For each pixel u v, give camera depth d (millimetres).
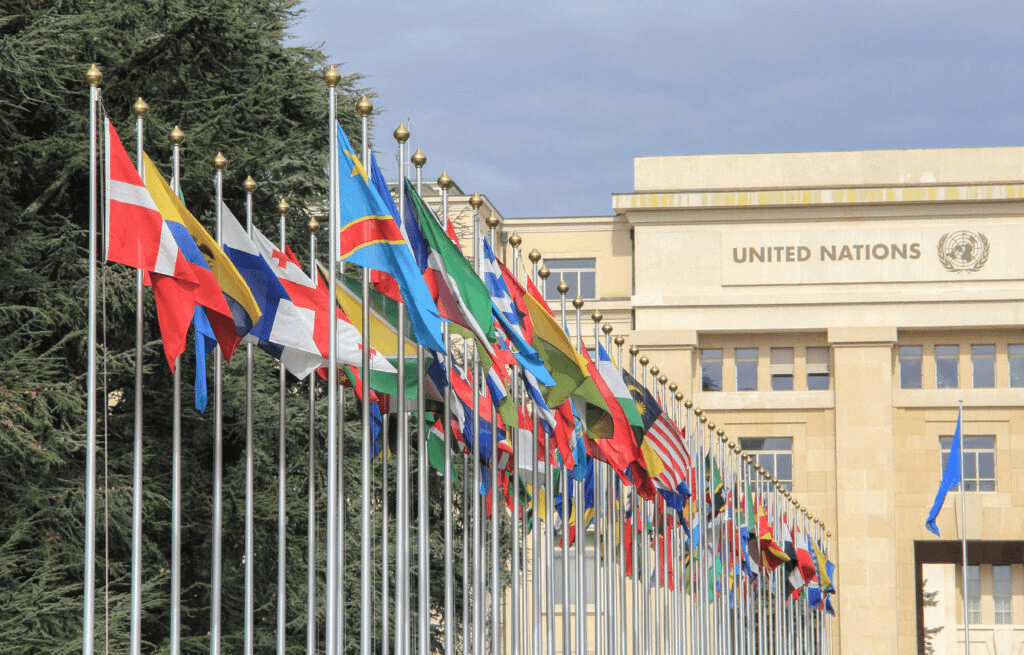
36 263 25125
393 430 20297
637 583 27219
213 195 26375
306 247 28234
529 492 24125
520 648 23109
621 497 26297
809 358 60188
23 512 22906
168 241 14773
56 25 24000
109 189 14555
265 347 18172
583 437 22781
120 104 26547
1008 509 57969
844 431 58531
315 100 28562
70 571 23641
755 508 37438
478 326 17125
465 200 58000
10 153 24906
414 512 32750
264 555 26891
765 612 46156
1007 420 58438
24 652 21109
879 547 57625
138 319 15430
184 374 26375
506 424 19812
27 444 21844
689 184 60875
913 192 58844
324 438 27938
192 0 26031
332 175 16406
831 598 57156
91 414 14523
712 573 32250
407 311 18047
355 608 30203
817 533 51406
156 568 25281
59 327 24891
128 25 26375
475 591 20016
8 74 23438
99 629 22141
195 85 27156
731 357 60469
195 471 26203
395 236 16328
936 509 51125
